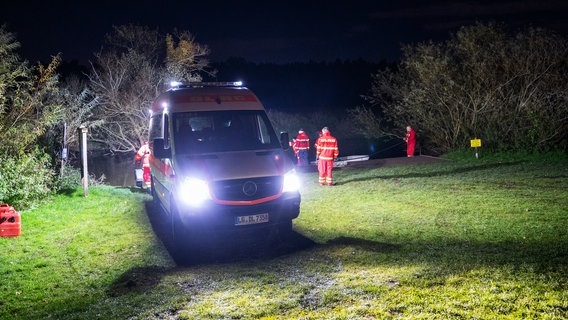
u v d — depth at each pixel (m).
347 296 5.31
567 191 10.88
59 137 18.88
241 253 7.79
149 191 14.61
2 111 12.37
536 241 7.10
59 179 13.90
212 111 8.77
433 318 4.57
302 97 63.59
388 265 6.36
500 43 21.25
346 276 6.01
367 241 7.72
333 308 5.04
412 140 20.34
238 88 9.66
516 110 19.34
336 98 62.00
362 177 14.98
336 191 12.80
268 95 65.31
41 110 14.39
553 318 4.37
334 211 10.32
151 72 30.28
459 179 13.45
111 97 28.58
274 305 5.21
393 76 24.52
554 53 19.56
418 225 8.62
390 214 9.67
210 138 8.53
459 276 5.64
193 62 33.34
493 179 13.09
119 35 31.36
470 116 21.23
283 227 8.48
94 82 28.44
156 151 8.35
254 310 5.11
